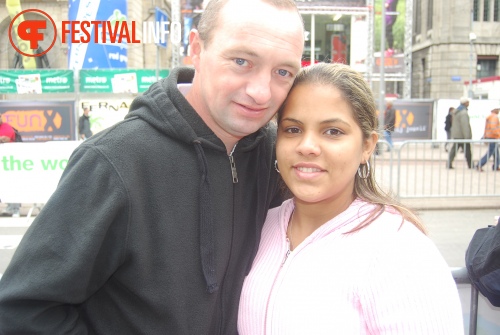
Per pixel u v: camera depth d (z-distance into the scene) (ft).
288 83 4.59
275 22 4.30
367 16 48.96
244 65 4.38
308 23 50.14
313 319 4.60
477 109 56.39
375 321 4.41
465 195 25.98
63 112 45.60
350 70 4.92
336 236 4.88
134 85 46.24
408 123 53.98
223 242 5.03
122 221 4.42
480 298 7.53
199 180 4.81
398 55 61.36
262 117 4.63
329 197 5.04
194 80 4.93
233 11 4.32
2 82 46.11
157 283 4.60
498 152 29.07
